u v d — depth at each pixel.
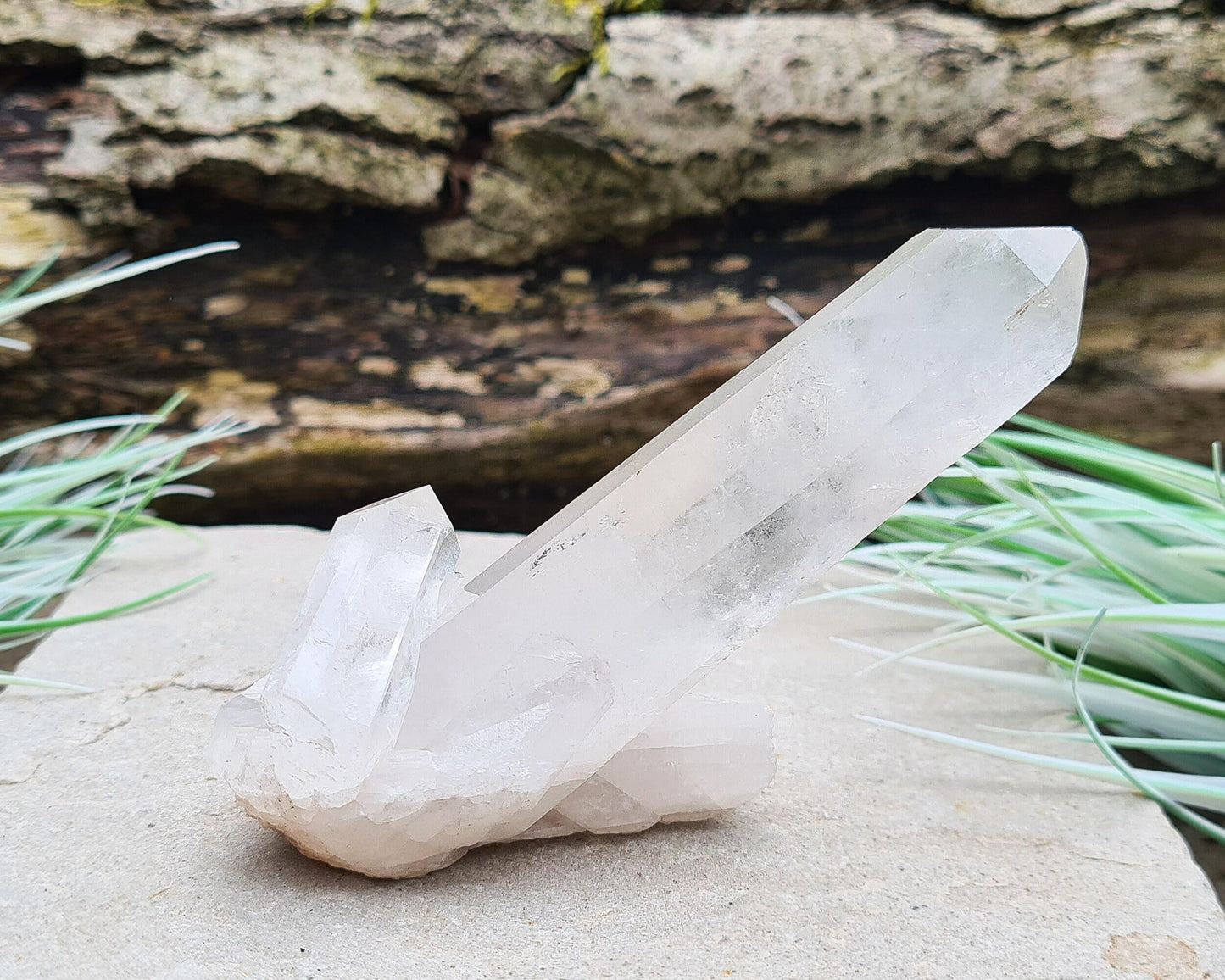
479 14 0.40
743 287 0.44
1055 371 0.23
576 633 0.24
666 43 0.41
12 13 0.37
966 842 0.25
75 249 0.39
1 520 0.33
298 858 0.24
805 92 0.40
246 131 0.39
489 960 0.22
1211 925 0.24
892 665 0.32
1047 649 0.29
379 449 0.43
